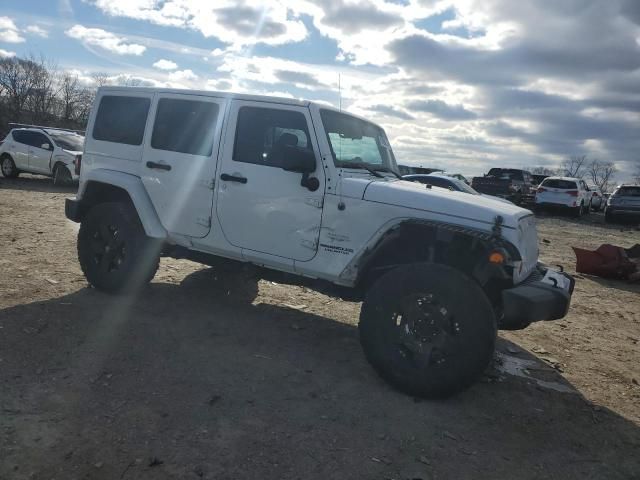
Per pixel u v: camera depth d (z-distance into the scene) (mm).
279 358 4355
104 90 5633
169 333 4637
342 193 4207
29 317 4578
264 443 3086
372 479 2846
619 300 7902
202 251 5043
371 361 3936
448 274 3658
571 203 24562
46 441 2902
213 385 3746
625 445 3484
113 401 3393
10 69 59250
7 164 17406
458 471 3000
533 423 3654
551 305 3746
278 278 4730
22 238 7973
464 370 3607
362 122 5113
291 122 4492
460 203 3957
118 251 5355
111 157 5441
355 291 4445
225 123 4781
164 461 2824
